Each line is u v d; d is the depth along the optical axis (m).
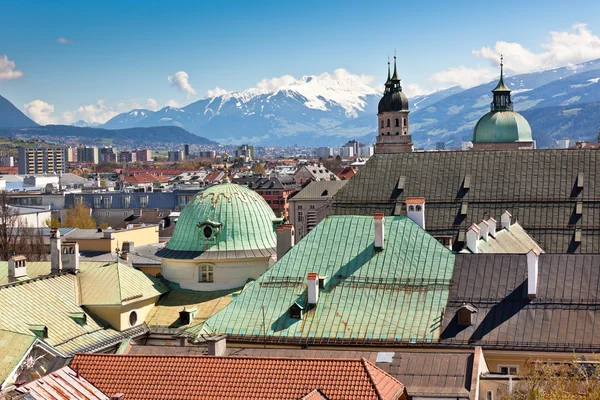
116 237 181.00
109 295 109.56
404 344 90.75
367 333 93.00
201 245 121.19
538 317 90.19
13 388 69.88
